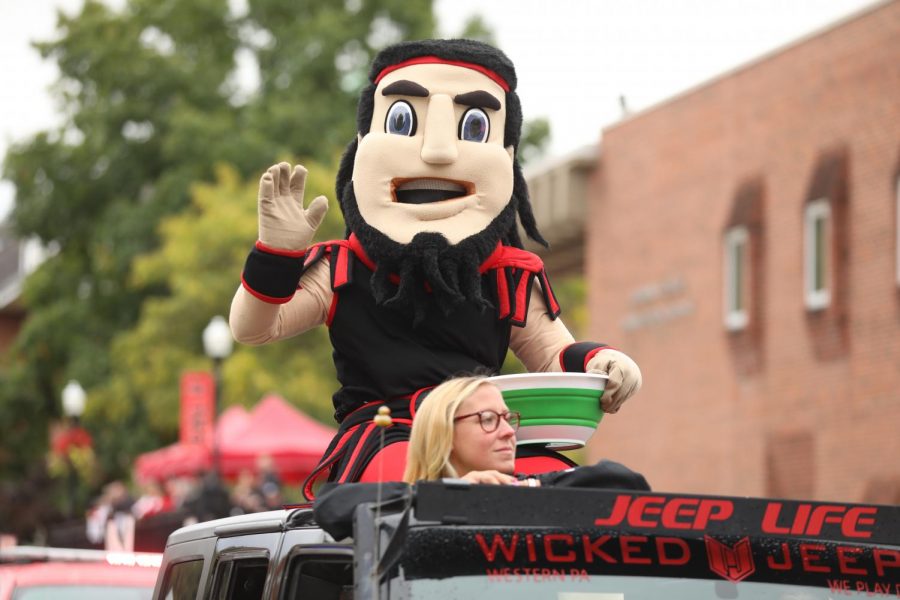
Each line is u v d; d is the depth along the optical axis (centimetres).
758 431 3612
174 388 5469
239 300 900
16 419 7200
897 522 724
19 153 7044
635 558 686
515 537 672
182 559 921
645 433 4097
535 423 875
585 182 4334
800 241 3472
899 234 3153
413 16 6950
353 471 863
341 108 6625
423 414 760
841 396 3322
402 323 923
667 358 4000
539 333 976
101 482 6462
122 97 6894
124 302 6856
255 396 5222
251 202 5709
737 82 3709
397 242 913
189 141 6494
